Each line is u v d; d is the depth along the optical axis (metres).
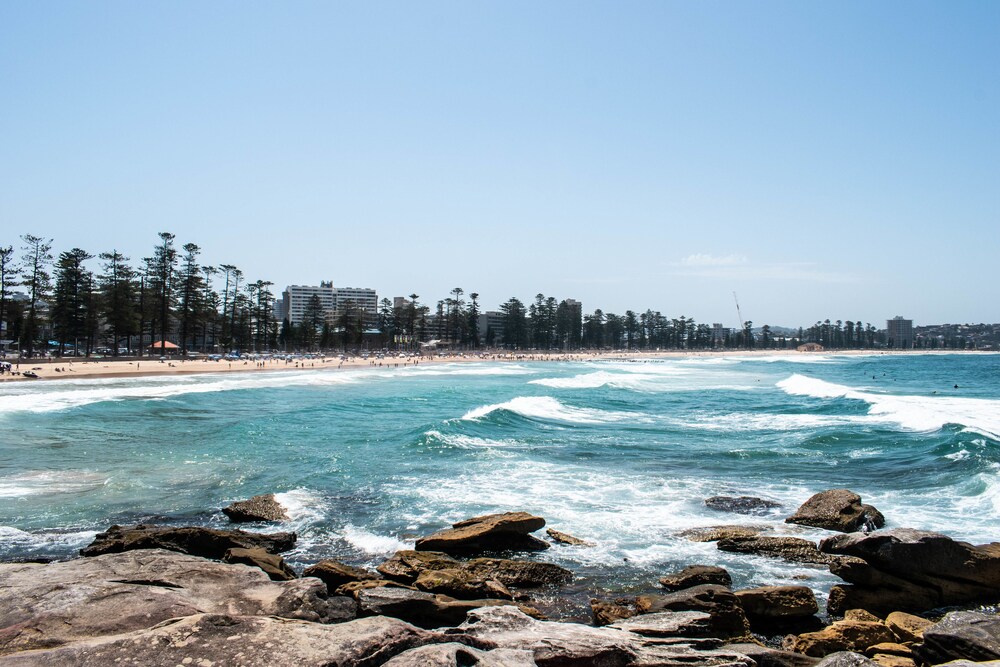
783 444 23.42
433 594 10.03
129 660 5.62
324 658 5.77
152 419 30.19
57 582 8.41
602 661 6.71
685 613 8.91
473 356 137.75
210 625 6.28
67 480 17.98
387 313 159.00
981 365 113.44
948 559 10.50
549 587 10.99
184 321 91.12
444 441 23.23
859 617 9.66
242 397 42.12
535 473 18.94
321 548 12.82
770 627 9.74
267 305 116.62
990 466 17.89
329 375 69.50
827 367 106.56
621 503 15.95
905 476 18.36
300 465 19.91
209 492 16.84
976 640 7.71
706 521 14.59
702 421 29.84
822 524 13.95
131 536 12.06
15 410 31.67
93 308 81.44
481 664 5.89
